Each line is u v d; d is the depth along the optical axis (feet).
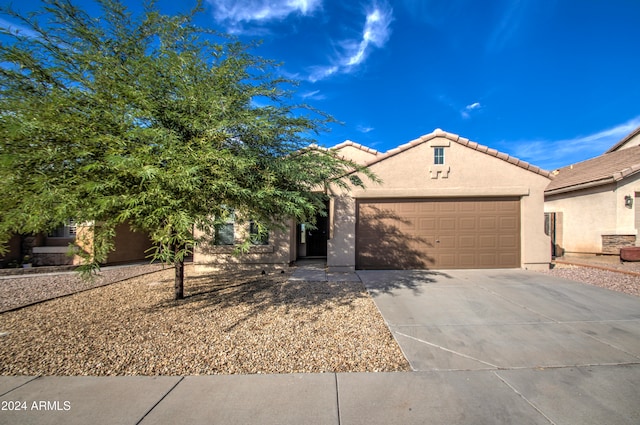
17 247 34.78
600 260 35.58
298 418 7.97
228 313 16.60
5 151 10.42
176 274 19.44
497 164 29.94
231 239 30.94
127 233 37.09
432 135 29.86
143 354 11.62
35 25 12.42
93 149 11.08
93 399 8.74
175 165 10.97
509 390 9.30
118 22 14.11
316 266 32.78
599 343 12.82
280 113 15.47
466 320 15.65
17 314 16.40
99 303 18.58
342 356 11.62
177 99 13.02
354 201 29.55
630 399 8.83
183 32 14.90
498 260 30.12
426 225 30.12
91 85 12.40
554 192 44.75
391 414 8.14
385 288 22.48
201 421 7.84
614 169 38.86
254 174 13.57
